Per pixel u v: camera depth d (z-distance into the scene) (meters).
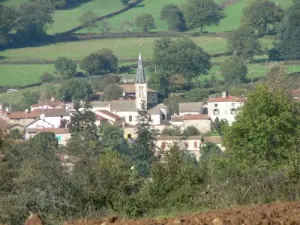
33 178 73.56
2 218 70.19
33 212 70.62
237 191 74.62
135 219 63.16
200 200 74.31
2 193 73.25
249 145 123.50
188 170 78.25
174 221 56.44
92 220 60.00
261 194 74.50
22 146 84.69
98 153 95.62
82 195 74.12
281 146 123.31
